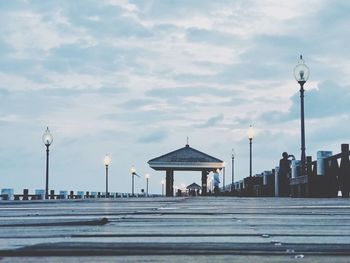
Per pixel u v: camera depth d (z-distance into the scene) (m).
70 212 6.68
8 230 3.61
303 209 7.11
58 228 3.77
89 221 4.29
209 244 2.67
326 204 9.70
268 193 27.08
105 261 2.14
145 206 9.33
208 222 4.34
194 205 9.61
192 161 54.38
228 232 3.36
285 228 3.69
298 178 19.86
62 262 2.12
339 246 2.59
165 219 4.76
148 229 3.62
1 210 7.79
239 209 7.15
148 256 2.28
